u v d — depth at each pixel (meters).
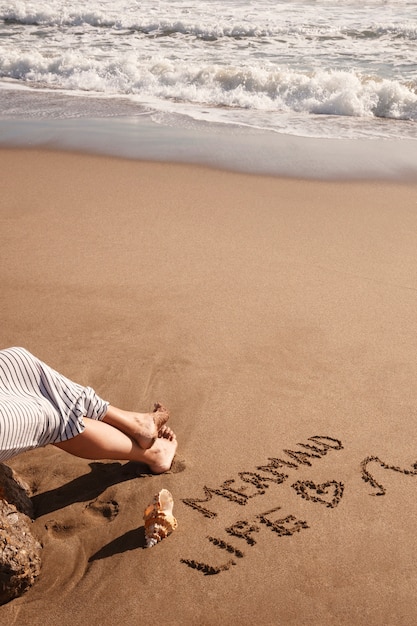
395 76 11.59
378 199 7.03
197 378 4.10
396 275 5.38
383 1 17.98
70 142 8.94
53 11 16.39
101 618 2.63
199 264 5.58
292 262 5.62
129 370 4.18
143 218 6.55
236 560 2.87
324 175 7.75
